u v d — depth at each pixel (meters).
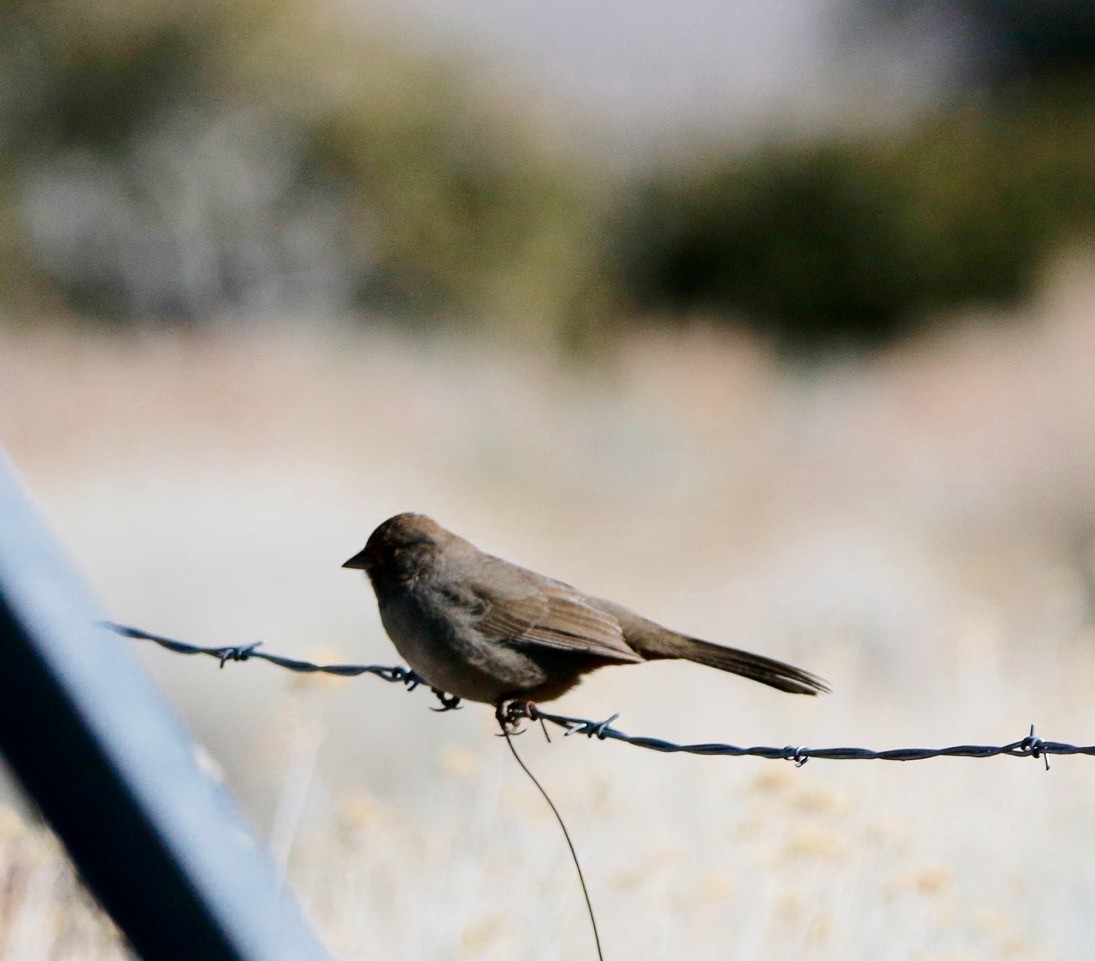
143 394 24.33
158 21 33.06
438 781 8.88
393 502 18.03
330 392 24.95
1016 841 6.49
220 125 32.97
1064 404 22.53
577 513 21.34
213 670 10.04
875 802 6.54
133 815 2.15
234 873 2.16
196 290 32.66
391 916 5.78
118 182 32.41
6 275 31.78
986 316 31.41
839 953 5.34
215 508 13.13
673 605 15.99
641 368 28.84
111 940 4.36
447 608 4.98
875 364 31.12
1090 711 8.12
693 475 22.45
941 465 21.84
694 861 6.27
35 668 2.16
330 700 9.29
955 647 9.17
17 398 24.02
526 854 6.01
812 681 5.04
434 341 31.55
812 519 20.66
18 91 33.00
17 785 2.18
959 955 5.10
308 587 11.72
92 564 11.96
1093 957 5.90
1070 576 14.32
